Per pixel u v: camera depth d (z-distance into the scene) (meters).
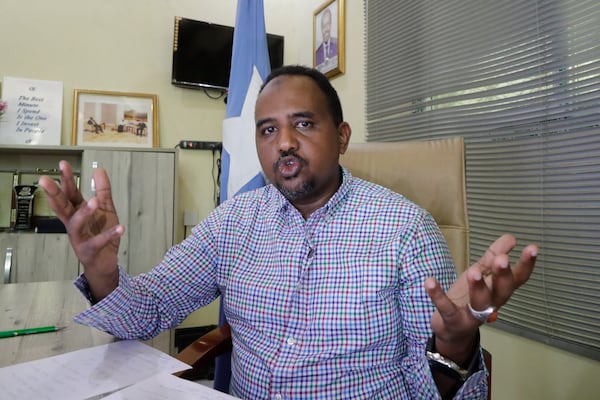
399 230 0.77
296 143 0.79
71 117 2.36
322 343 0.73
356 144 1.23
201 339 0.96
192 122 2.62
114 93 2.42
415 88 1.77
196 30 2.55
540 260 1.23
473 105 1.48
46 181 0.57
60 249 1.97
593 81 1.11
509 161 1.34
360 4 2.18
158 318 0.84
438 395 0.60
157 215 2.12
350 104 2.25
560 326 1.17
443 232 1.06
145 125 2.47
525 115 1.29
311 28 2.66
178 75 2.51
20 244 1.93
